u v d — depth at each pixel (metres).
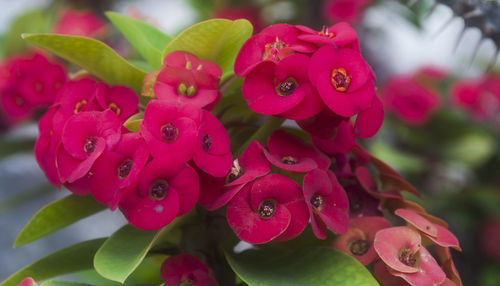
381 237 0.46
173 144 0.44
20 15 0.79
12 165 1.12
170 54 0.47
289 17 0.98
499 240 1.09
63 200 0.47
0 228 0.98
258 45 0.46
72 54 0.47
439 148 1.16
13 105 0.65
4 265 0.94
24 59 0.63
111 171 0.44
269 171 0.45
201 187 0.45
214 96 0.46
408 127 1.14
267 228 0.44
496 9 0.51
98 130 0.45
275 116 0.46
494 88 1.11
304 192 0.45
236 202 0.45
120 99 0.47
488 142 1.13
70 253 0.48
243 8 0.99
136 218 0.44
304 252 0.46
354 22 0.98
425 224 0.46
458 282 0.46
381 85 1.17
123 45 0.95
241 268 0.46
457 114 1.14
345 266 0.45
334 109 0.44
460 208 1.12
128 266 0.44
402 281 0.46
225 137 0.45
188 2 1.02
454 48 0.53
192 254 0.48
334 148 0.48
